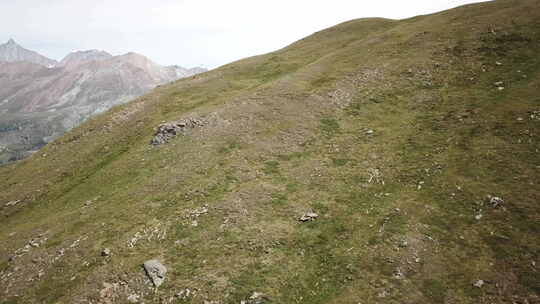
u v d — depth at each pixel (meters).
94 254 23.09
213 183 29.02
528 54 38.81
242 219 24.14
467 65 41.06
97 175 39.22
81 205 32.59
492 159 25.36
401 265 18.70
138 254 22.19
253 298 17.77
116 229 25.53
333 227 22.86
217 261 20.69
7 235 31.53
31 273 23.03
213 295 18.17
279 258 20.67
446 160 26.92
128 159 39.78
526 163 23.97
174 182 30.61
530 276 16.50
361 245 20.78
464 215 21.30
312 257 20.64
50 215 33.56
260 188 27.52
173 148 37.97
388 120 36.03
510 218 20.12
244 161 32.00
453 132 30.31
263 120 39.19
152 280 19.61
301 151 33.03
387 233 21.20
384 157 29.73
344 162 30.27
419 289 17.14
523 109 29.80
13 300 20.80
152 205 27.78
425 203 23.16
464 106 33.72
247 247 21.61
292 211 24.75
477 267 17.67
